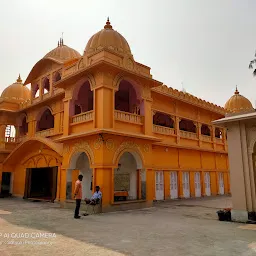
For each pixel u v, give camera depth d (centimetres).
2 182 2242
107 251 590
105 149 1249
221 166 2547
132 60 1465
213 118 2519
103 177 1224
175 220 1019
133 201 1347
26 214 1171
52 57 2058
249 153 1043
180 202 1745
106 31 1519
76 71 1412
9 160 2172
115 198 1423
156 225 906
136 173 1511
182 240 696
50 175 2311
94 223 940
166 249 610
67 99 1523
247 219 981
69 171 1460
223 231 815
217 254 576
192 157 2197
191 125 2452
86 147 1346
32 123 2188
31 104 2142
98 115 1300
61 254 568
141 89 1497
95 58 1371
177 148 2053
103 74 1309
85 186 1545
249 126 1065
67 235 745
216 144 2520
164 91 1948
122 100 1914
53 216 1107
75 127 1459
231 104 2820
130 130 1406
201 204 1623
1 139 2230
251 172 1027
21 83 2544
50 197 2030
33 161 2027
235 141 1080
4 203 1694
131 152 1401
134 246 632
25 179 2073
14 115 2375
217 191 2414
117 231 802
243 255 570
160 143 1848
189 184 2116
